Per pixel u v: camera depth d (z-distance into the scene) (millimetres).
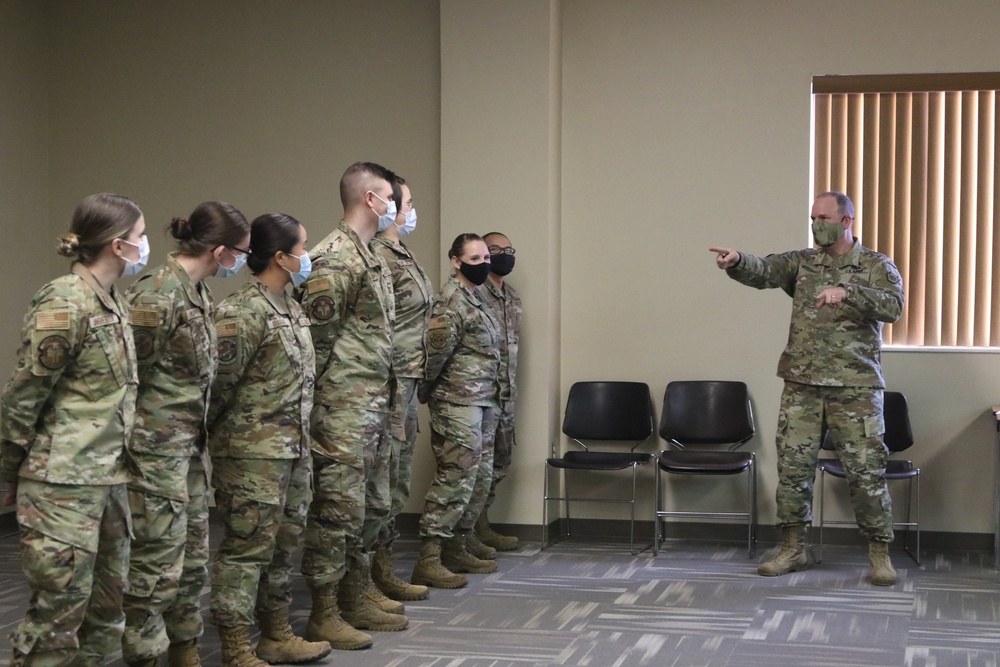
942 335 6082
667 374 6297
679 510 6277
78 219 2848
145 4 6793
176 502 3115
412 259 4445
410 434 4594
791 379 5293
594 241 6375
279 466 3473
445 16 6223
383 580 4734
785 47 6145
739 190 6203
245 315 3426
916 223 6105
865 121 6168
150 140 6797
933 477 6004
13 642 2770
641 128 6312
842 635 4176
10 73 6551
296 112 6648
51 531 2742
